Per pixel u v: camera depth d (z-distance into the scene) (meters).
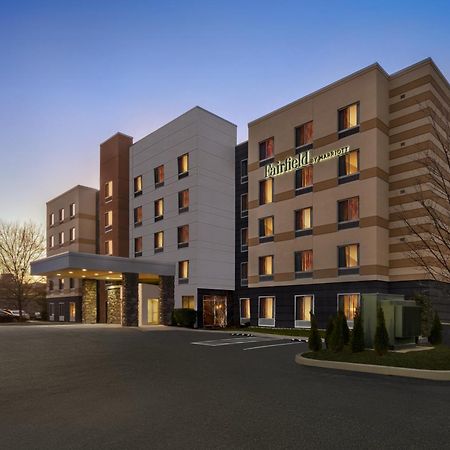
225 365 13.67
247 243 39.50
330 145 30.77
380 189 28.20
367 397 9.18
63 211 56.59
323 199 30.86
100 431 6.75
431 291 26.64
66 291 53.53
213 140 39.91
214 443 6.18
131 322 33.00
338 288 29.50
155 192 42.59
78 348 17.75
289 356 16.05
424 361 12.57
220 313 38.44
